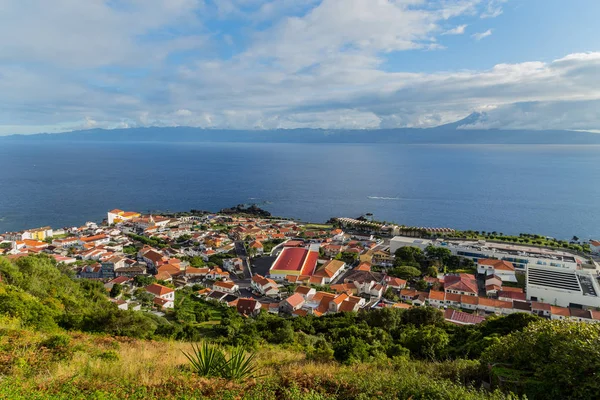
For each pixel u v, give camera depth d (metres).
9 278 42.69
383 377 15.30
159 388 13.78
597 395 12.45
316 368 18.02
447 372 16.78
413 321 51.03
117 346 22.86
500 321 37.06
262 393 13.27
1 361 16.27
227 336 45.59
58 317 31.52
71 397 12.55
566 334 14.58
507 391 13.62
